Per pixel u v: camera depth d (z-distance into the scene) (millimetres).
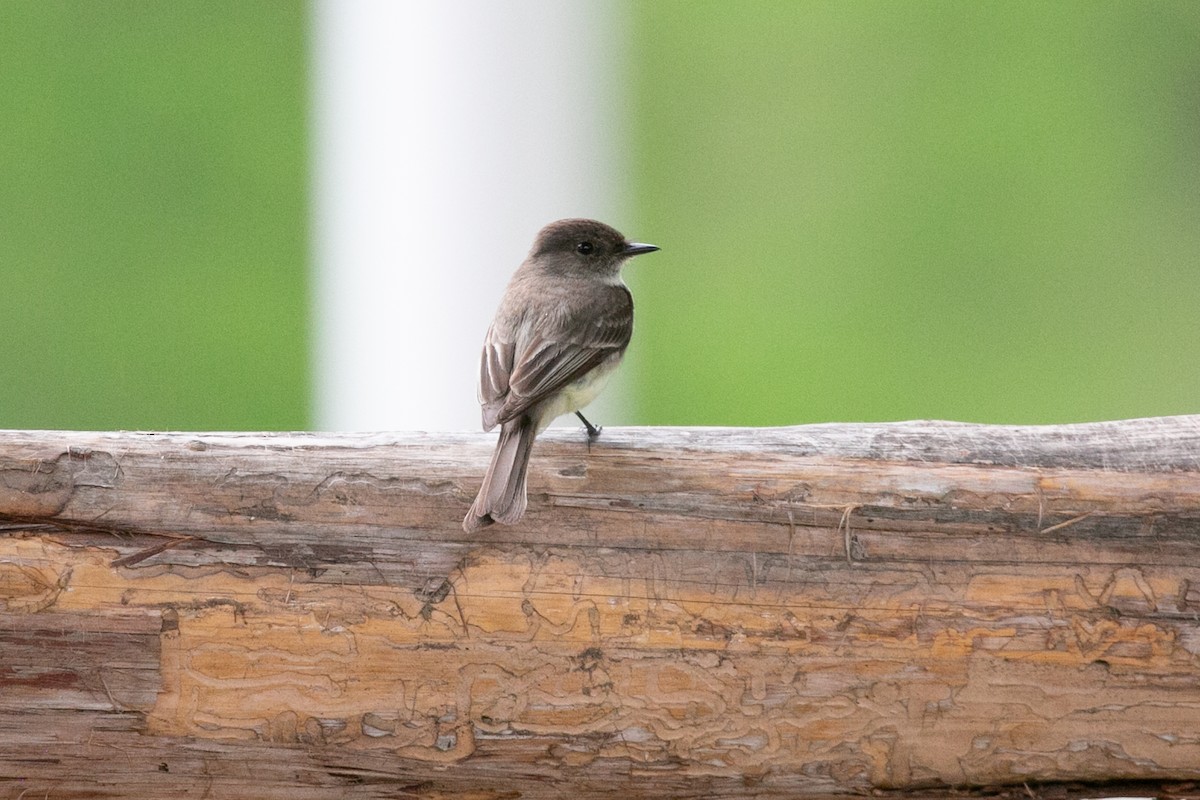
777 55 16953
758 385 16031
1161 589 7039
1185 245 16672
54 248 15992
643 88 16781
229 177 16141
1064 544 7066
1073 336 16266
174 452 6910
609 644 6941
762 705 6973
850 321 16359
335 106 13883
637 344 16109
